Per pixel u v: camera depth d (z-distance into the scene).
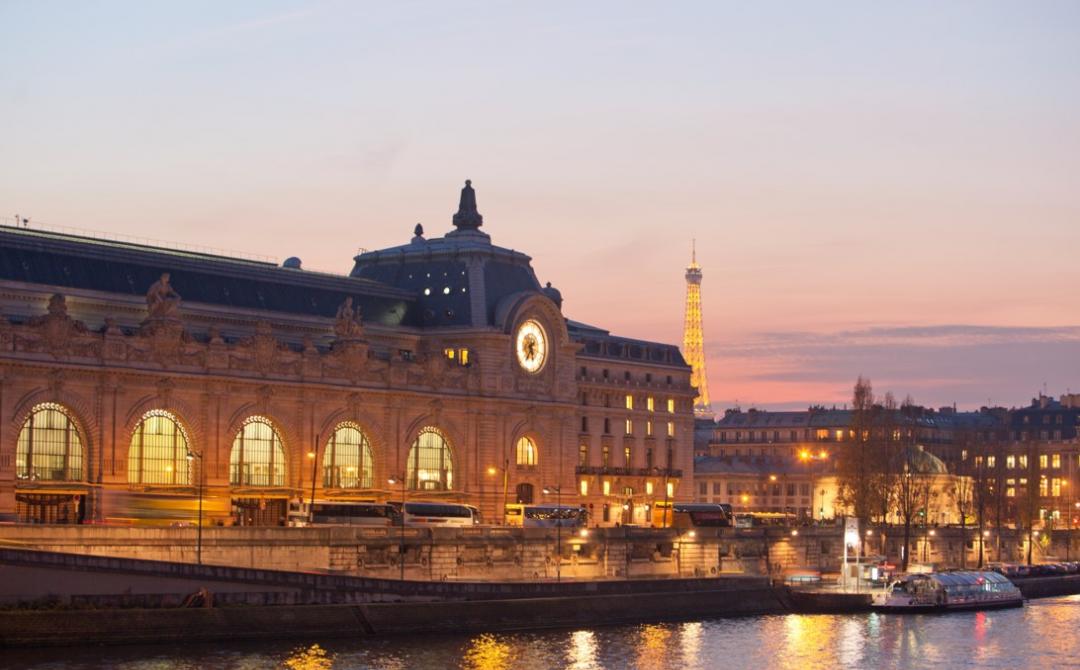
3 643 155.75
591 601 197.25
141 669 150.62
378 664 160.38
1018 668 176.88
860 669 173.62
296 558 190.12
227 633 167.12
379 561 198.62
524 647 176.12
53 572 161.75
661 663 170.88
